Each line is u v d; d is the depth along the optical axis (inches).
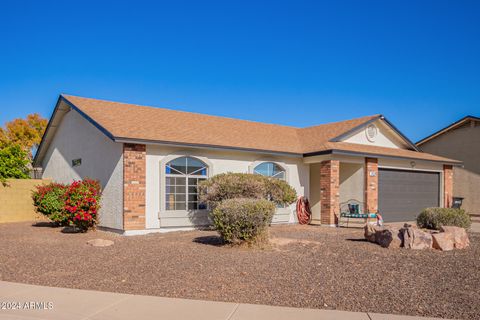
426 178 860.6
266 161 681.6
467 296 250.4
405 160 784.9
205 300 239.8
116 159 551.8
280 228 626.8
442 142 1105.4
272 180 591.8
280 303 235.0
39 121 1646.2
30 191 765.9
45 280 289.4
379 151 754.8
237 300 240.7
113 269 323.0
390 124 836.6
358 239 491.5
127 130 552.4
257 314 214.1
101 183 591.8
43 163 859.4
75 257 373.4
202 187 564.7
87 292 256.5
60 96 687.1
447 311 220.8
